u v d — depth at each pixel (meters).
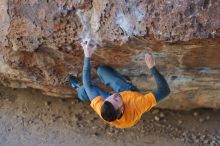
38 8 6.49
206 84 7.56
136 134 8.42
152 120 8.60
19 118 8.78
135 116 5.61
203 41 5.83
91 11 6.25
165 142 8.25
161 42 6.00
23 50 6.93
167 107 8.48
